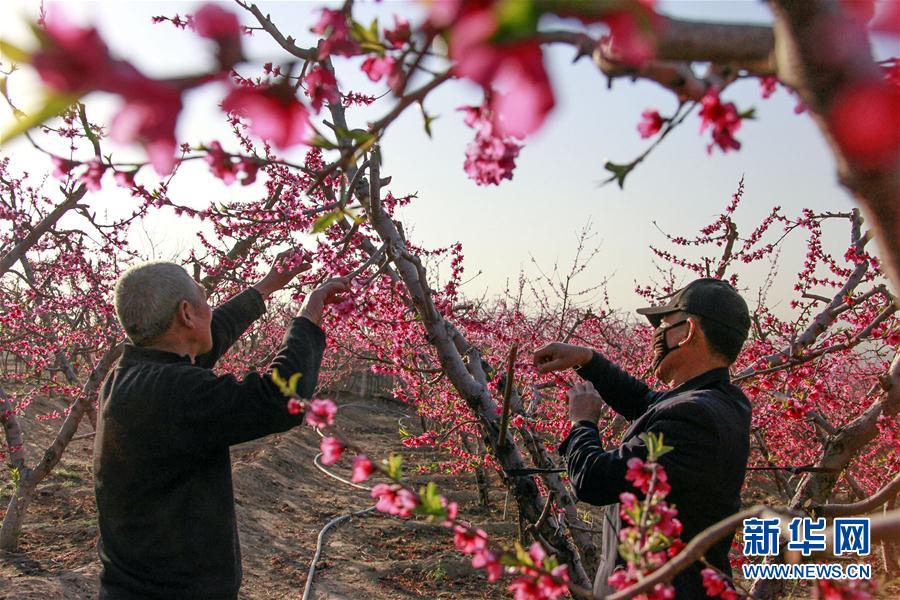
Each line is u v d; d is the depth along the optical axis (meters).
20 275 6.34
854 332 4.07
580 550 2.82
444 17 0.42
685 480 1.87
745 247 5.81
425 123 0.90
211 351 2.58
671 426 1.92
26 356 8.16
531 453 2.84
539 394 4.38
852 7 0.52
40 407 10.56
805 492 2.74
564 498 2.84
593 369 2.55
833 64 0.51
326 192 3.33
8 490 7.29
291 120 0.61
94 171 1.12
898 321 2.87
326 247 3.11
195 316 2.20
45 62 0.45
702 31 0.60
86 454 9.15
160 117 0.49
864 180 0.54
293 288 3.62
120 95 0.47
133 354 2.15
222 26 0.55
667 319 2.21
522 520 2.70
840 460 2.70
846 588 1.08
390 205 4.00
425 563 6.79
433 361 5.27
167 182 3.14
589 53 0.67
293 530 7.59
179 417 1.96
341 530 7.74
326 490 9.54
